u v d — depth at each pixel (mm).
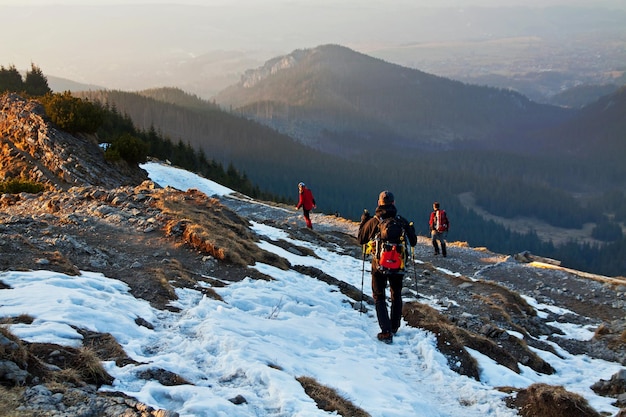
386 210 8984
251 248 12750
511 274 17828
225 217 16078
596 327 12945
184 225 12180
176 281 9125
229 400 5102
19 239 9352
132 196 14695
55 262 8586
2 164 29125
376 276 9078
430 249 21531
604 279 17203
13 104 32875
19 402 4359
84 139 32719
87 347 5723
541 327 12500
